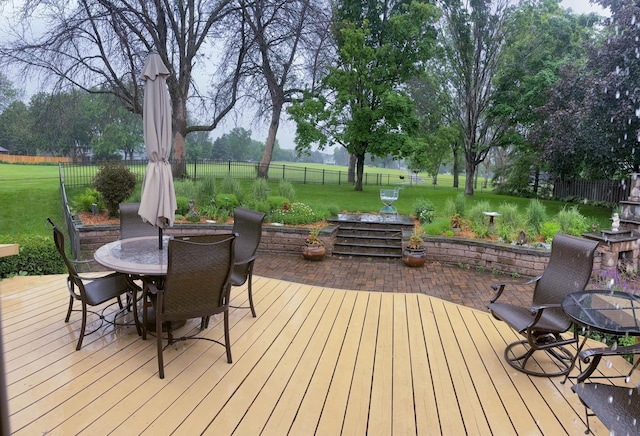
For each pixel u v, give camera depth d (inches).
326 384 115.0
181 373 118.1
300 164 1923.0
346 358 131.0
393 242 352.2
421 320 165.5
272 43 679.1
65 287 189.8
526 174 846.5
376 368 125.0
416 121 667.4
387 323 161.5
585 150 509.7
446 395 111.3
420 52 679.7
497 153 1229.7
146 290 131.7
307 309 175.0
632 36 414.0
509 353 137.6
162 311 115.7
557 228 312.0
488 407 106.1
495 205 623.2
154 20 622.5
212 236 119.0
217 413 99.7
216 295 123.8
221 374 118.5
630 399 86.2
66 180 571.8
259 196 432.5
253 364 125.2
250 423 96.5
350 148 737.0
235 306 176.2
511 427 98.0
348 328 155.6
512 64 734.5
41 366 119.2
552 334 135.3
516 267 278.8
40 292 182.5
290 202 419.8
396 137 659.4
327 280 262.8
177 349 133.5
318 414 101.1
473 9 720.3
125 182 375.6
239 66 713.6
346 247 343.6
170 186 149.6
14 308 163.3
